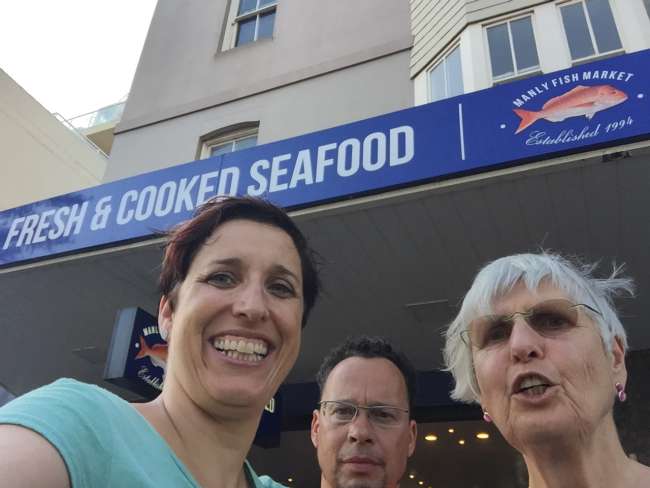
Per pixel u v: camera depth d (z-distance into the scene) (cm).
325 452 213
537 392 125
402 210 345
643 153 281
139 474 92
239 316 127
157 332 411
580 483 120
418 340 506
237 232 138
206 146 670
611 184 309
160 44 822
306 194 351
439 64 545
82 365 645
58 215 448
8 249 454
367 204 339
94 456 88
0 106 1023
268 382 130
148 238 395
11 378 694
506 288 142
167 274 143
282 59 681
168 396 127
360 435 204
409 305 449
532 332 131
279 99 639
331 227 364
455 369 158
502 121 315
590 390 125
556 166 297
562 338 130
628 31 445
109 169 702
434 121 336
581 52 460
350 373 218
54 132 1141
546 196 323
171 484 98
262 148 387
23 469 76
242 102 668
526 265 143
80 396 97
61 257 431
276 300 136
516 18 508
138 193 419
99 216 426
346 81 605
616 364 139
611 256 368
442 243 373
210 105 690
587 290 141
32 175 1062
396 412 213
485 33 512
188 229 142
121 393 648
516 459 648
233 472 125
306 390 606
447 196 330
